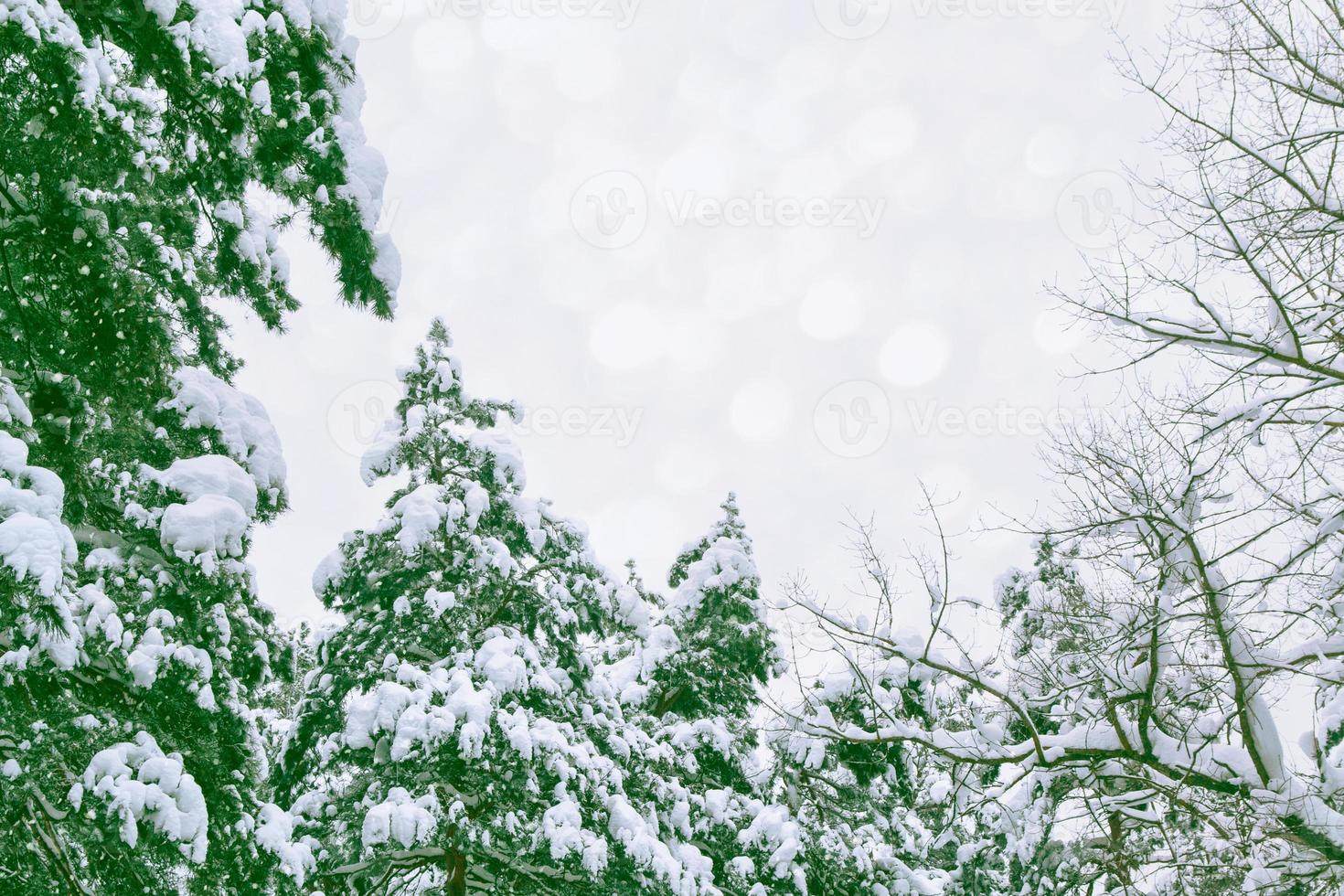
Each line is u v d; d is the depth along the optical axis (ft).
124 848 25.93
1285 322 27.25
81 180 27.89
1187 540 30.55
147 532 29.94
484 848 46.06
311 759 51.26
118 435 31.40
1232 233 26.86
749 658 64.69
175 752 28.53
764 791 60.18
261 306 34.73
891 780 60.39
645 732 58.75
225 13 27.27
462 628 52.29
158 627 29.14
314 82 30.55
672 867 46.39
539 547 56.08
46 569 21.02
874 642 38.22
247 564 31.58
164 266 29.94
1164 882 36.47
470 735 43.52
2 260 28.48
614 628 60.64
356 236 31.27
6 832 26.76
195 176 30.78
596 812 46.60
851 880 55.77
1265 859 30.68
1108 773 34.96
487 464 57.06
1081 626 34.40
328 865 47.09
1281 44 26.30
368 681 50.98
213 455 31.89
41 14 23.66
